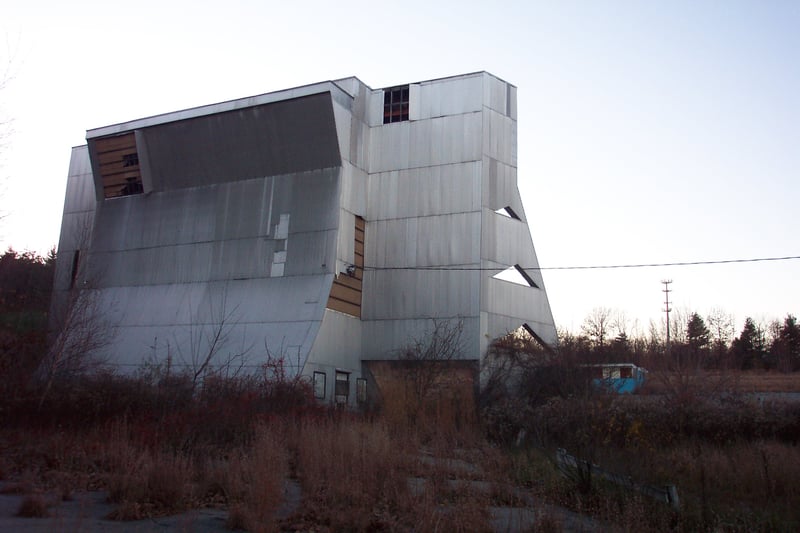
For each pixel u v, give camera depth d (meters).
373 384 41.66
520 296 43.34
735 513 13.82
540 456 18.94
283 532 11.56
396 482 14.51
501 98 44.62
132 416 21.52
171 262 45.53
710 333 84.00
